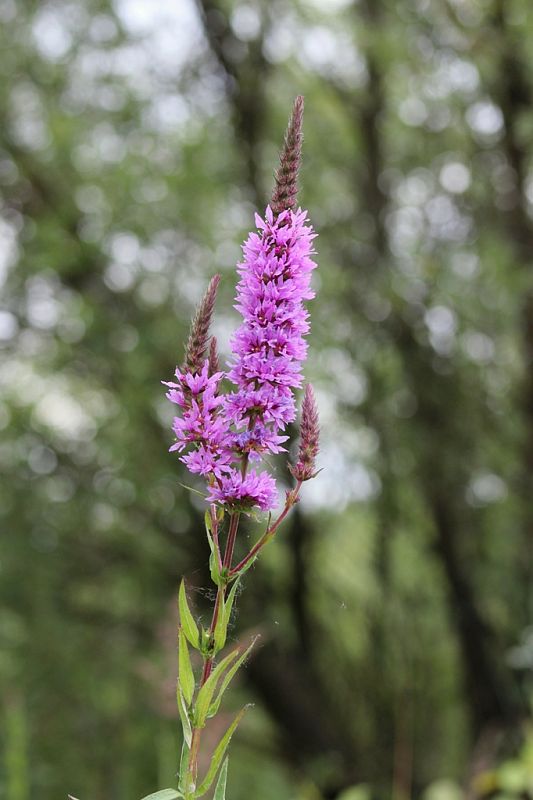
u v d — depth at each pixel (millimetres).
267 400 2057
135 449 10727
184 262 10961
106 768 11602
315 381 9977
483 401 11164
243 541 7633
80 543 11531
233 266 10328
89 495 10953
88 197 10875
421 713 11547
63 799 11352
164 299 10984
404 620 11672
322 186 11328
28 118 11125
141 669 9367
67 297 10844
